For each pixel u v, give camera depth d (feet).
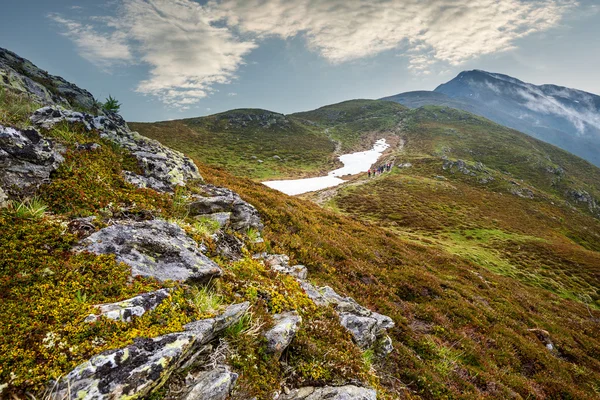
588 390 52.47
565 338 73.05
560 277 158.20
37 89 61.16
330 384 21.04
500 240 201.57
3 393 11.08
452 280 83.35
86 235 20.81
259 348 19.95
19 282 15.40
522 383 45.88
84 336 13.76
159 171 43.65
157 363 13.62
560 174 527.40
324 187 340.80
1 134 24.13
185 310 17.93
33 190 23.61
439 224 219.82
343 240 77.10
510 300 86.38
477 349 50.29
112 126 48.11
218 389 15.57
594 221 358.84
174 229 26.71
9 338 12.59
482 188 379.96
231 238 36.76
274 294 26.68
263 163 444.55
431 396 34.68
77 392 11.72
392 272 69.77
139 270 19.47
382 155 548.72
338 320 31.32
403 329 47.83
